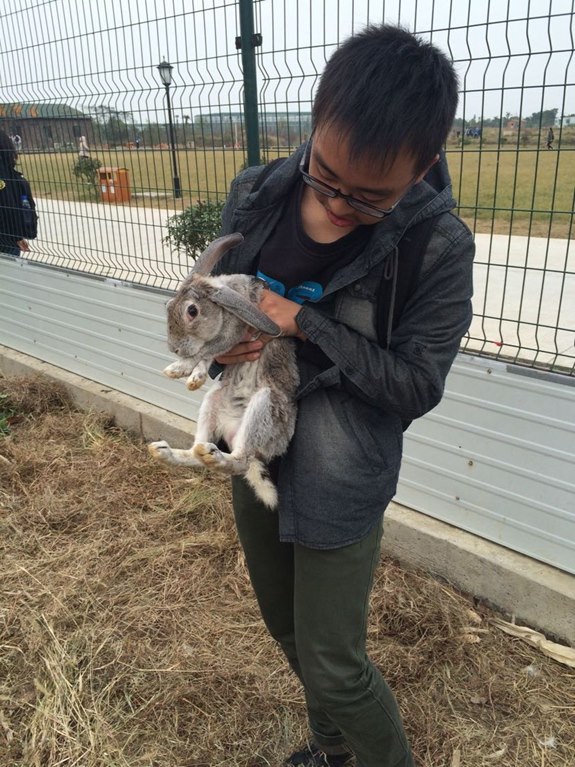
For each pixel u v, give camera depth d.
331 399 1.83
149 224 4.57
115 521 3.97
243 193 2.00
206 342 1.81
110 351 5.21
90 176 4.87
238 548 3.66
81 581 3.43
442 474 3.29
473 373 3.03
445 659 2.89
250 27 3.50
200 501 4.08
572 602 2.84
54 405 5.56
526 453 2.95
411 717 2.64
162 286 4.61
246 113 3.66
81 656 2.94
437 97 1.41
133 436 5.04
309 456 1.81
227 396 1.99
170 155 4.20
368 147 1.39
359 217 1.60
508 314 4.64
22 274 5.89
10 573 3.49
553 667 2.83
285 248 1.84
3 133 5.64
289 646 2.29
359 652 1.88
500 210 2.89
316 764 2.42
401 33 1.49
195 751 2.54
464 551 3.18
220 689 2.79
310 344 1.86
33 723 2.61
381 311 1.73
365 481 1.79
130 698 2.75
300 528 1.79
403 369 1.69
